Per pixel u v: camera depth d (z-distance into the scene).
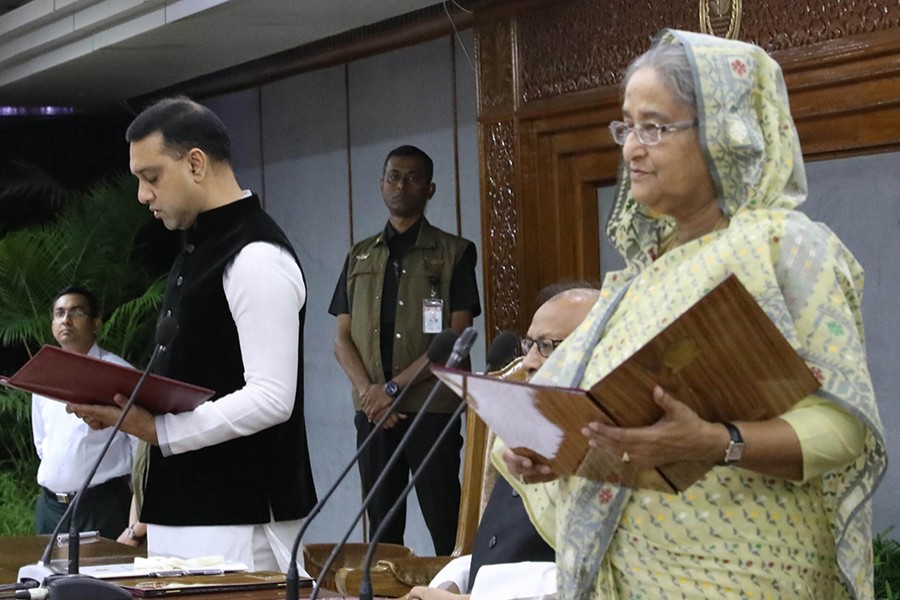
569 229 5.65
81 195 9.06
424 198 5.87
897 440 4.65
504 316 5.80
